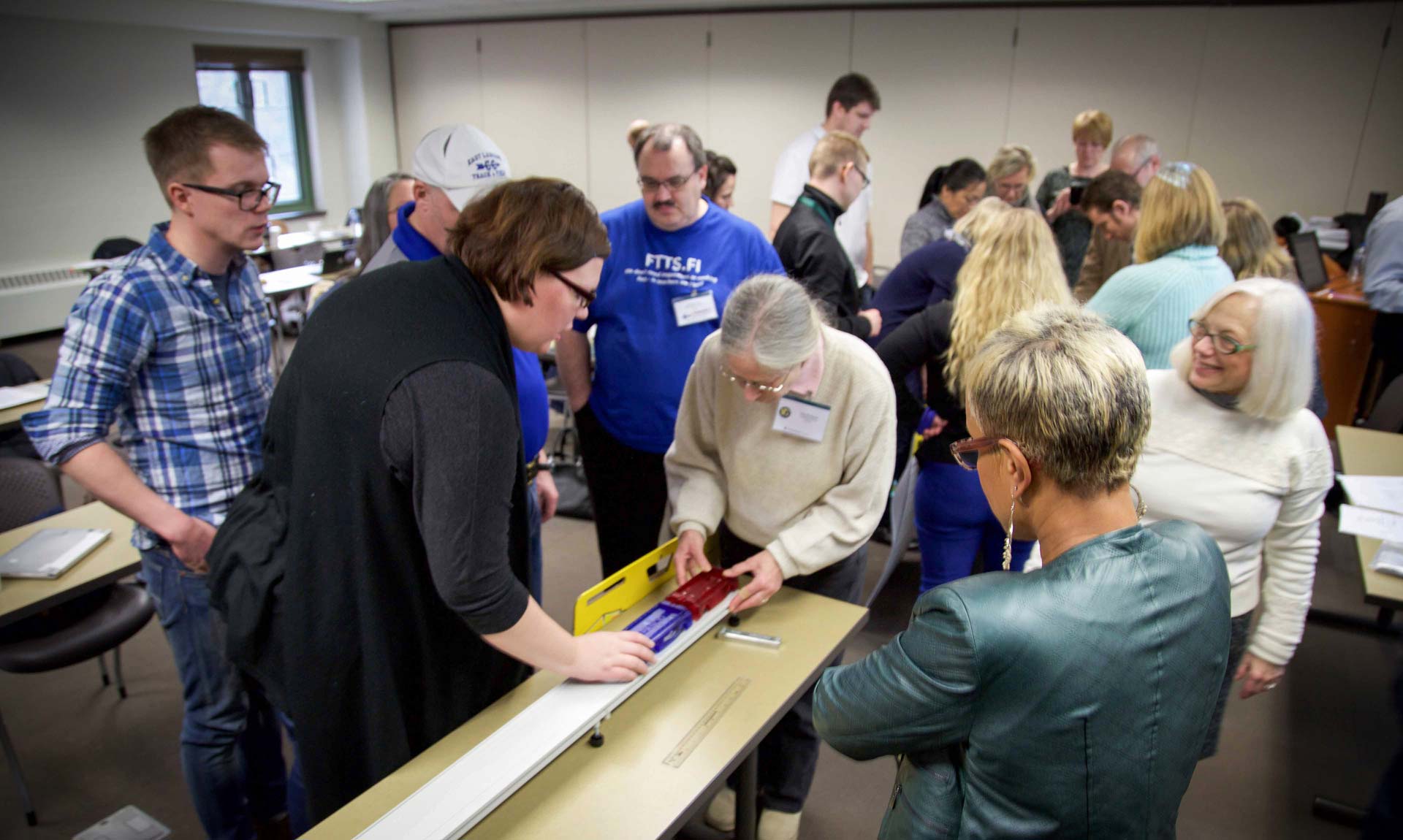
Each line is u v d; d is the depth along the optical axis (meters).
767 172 7.17
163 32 7.20
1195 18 5.43
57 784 2.20
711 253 2.26
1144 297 2.17
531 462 1.98
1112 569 0.83
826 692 1.00
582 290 1.19
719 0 6.64
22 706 2.50
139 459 1.68
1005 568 0.97
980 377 0.91
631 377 2.30
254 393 1.78
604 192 8.06
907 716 0.88
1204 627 0.85
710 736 1.28
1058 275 2.04
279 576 1.24
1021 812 0.85
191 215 1.59
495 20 8.05
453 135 1.83
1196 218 2.13
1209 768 2.33
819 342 1.52
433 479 1.05
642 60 7.43
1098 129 4.41
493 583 1.12
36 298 6.66
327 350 1.13
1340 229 5.11
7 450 2.90
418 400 1.05
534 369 1.93
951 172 3.65
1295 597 1.65
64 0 6.35
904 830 0.94
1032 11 5.86
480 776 1.14
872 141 6.62
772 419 1.62
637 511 2.46
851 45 6.52
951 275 2.65
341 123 8.88
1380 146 5.12
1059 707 0.81
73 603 2.19
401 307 1.12
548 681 1.41
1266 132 5.41
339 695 1.23
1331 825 2.14
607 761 1.22
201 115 1.55
